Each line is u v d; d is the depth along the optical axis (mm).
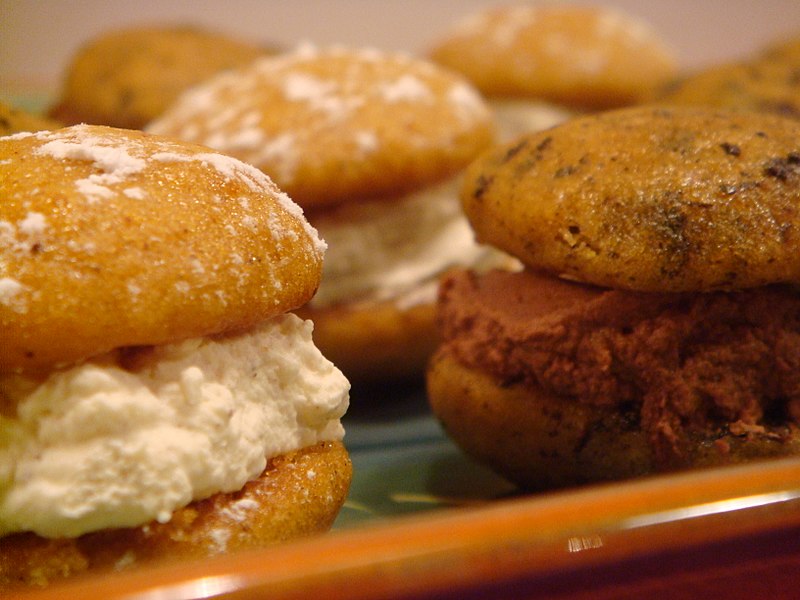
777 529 136
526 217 179
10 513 141
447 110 245
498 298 191
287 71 250
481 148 248
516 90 335
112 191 146
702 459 171
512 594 125
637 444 175
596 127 185
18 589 140
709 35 451
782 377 174
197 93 263
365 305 229
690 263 168
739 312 174
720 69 308
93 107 302
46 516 141
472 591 124
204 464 146
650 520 134
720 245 168
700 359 173
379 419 225
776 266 168
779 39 425
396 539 129
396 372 234
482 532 130
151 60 310
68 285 140
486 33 346
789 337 174
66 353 141
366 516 180
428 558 124
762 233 168
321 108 237
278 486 153
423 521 134
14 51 362
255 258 150
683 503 137
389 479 195
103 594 119
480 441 188
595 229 172
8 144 152
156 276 143
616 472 177
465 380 189
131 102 298
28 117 191
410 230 238
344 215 235
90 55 318
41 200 143
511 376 185
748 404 174
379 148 232
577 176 177
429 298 231
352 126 234
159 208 147
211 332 148
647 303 174
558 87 333
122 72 306
